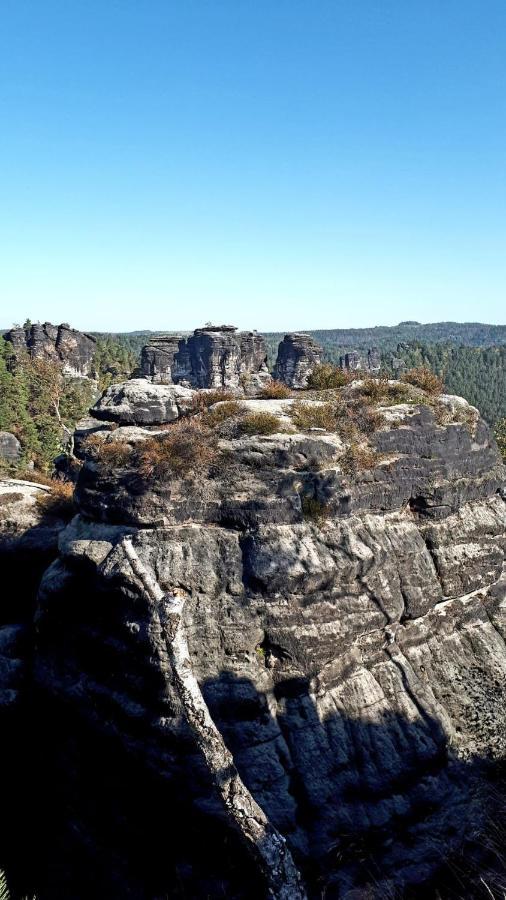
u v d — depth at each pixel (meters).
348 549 20.66
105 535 21.30
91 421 40.00
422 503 23.75
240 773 17.84
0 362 115.56
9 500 31.17
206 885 17.75
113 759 19.69
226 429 21.91
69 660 21.31
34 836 22.45
